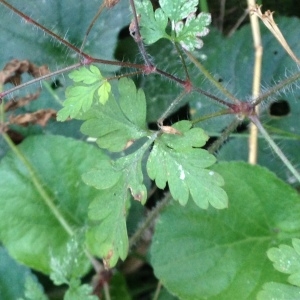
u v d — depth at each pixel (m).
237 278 0.17
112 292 0.19
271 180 0.17
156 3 0.19
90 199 0.19
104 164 0.15
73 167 0.19
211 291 0.17
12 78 0.18
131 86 0.15
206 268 0.17
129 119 0.15
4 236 0.18
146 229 0.19
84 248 0.18
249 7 0.18
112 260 0.14
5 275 0.19
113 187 0.15
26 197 0.19
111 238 0.14
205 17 0.14
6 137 0.19
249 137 0.19
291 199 0.17
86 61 0.14
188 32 0.14
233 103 0.17
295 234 0.17
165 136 0.14
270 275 0.16
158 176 0.14
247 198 0.17
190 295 0.17
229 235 0.17
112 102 0.15
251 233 0.17
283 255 0.14
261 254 0.17
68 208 0.19
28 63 0.18
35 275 0.19
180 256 0.17
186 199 0.14
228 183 0.17
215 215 0.17
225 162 0.17
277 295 0.14
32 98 0.19
